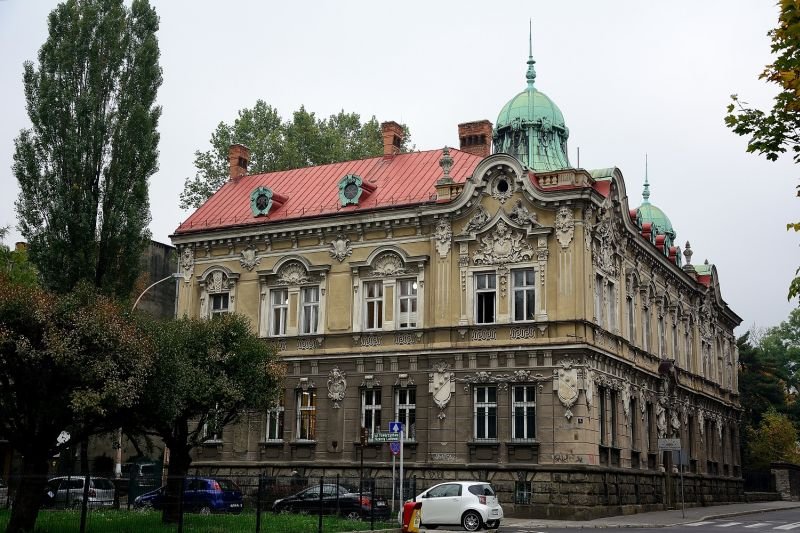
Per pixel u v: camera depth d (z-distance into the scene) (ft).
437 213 161.68
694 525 134.21
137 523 99.40
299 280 175.42
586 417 146.10
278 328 177.27
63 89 158.30
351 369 166.30
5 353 91.61
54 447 99.25
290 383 171.63
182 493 96.17
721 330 255.91
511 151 185.78
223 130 257.96
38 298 93.81
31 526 90.27
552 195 152.35
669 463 191.01
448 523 120.47
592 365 150.51
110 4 164.04
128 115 160.76
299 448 168.55
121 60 163.73
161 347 103.19
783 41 53.01
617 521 139.44
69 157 155.02
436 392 156.97
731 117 55.88
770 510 197.26
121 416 102.89
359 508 117.91
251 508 129.29
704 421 227.61
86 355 93.61
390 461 159.33
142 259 238.68
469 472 151.23
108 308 97.14
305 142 254.06
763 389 302.86
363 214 168.86
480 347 154.10
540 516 143.84
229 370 131.13
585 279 150.61
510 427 150.51
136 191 159.22
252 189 198.18
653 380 187.42
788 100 53.26
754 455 287.89
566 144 190.08
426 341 160.04
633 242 179.52
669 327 205.98
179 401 108.58
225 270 182.91
